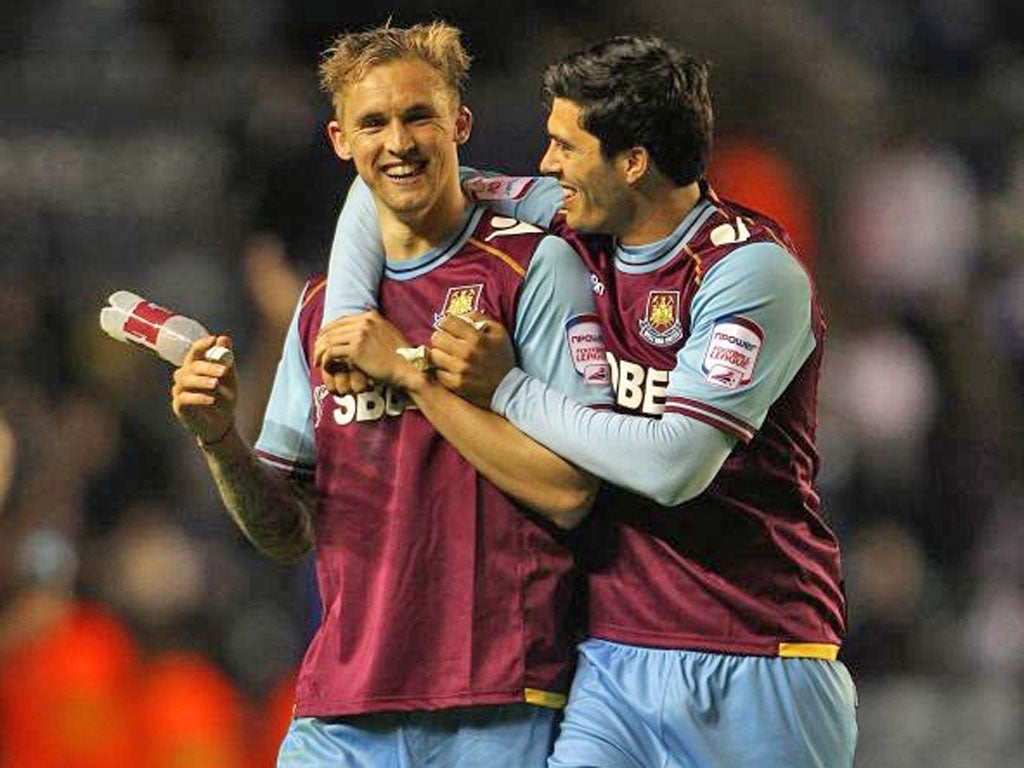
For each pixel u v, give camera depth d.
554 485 17.55
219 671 31.16
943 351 40.97
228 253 38.03
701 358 17.70
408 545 17.89
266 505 18.28
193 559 32.81
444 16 40.31
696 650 18.02
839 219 41.59
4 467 28.81
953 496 39.50
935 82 44.72
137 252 38.16
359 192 18.69
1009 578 38.31
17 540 28.28
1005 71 45.16
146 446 35.53
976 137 42.84
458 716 17.92
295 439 18.62
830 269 41.19
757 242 17.97
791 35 42.94
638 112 17.77
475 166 37.41
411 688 17.81
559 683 18.09
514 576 17.89
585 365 17.88
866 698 35.31
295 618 33.62
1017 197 42.62
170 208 38.34
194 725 29.48
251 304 37.31
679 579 18.05
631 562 18.12
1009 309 41.97
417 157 17.70
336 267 18.36
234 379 17.84
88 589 30.95
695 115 17.98
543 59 40.47
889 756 34.59
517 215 18.77
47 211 38.22
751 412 17.67
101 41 41.19
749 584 18.11
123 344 36.88
